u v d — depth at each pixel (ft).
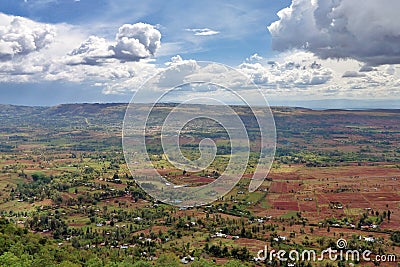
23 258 151.64
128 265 176.04
